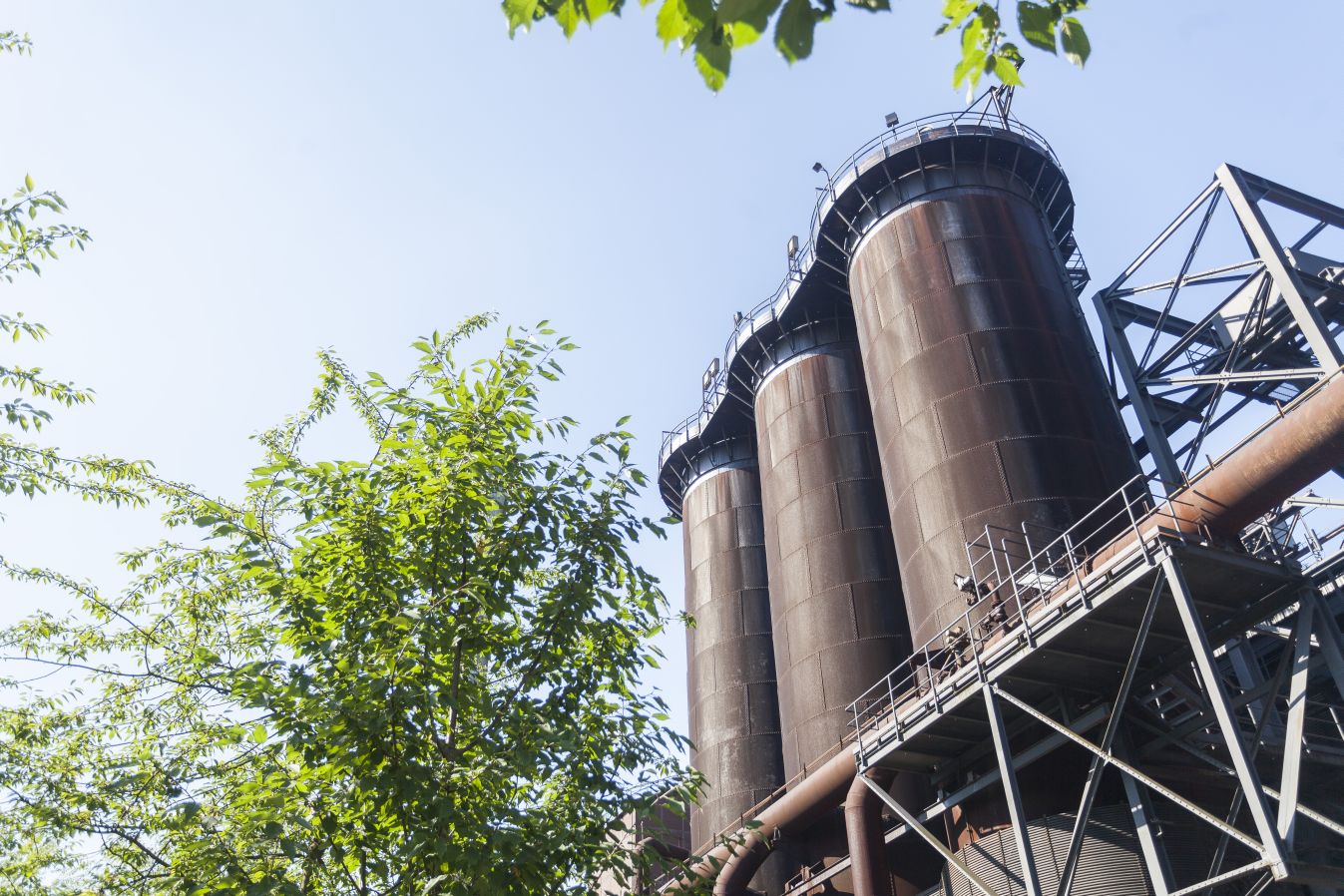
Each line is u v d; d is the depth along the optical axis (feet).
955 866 72.64
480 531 35.83
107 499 38.09
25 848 33.71
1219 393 94.79
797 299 145.38
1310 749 72.79
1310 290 92.58
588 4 11.85
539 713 34.37
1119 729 69.26
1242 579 62.75
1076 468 91.56
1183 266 96.17
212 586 39.11
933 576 92.02
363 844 30.17
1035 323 103.40
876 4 11.43
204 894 27.86
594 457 39.96
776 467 139.85
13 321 36.11
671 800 35.78
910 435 101.55
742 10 10.50
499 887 28.07
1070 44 15.51
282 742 31.86
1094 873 68.54
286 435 43.57
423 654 32.76
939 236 112.78
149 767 34.06
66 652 37.73
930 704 77.46
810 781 95.04
